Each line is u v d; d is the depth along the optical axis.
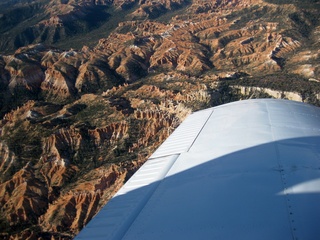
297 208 7.73
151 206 9.17
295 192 8.39
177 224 8.02
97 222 9.00
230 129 14.59
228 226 7.51
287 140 12.09
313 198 8.08
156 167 12.24
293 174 9.32
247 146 12.02
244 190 8.88
